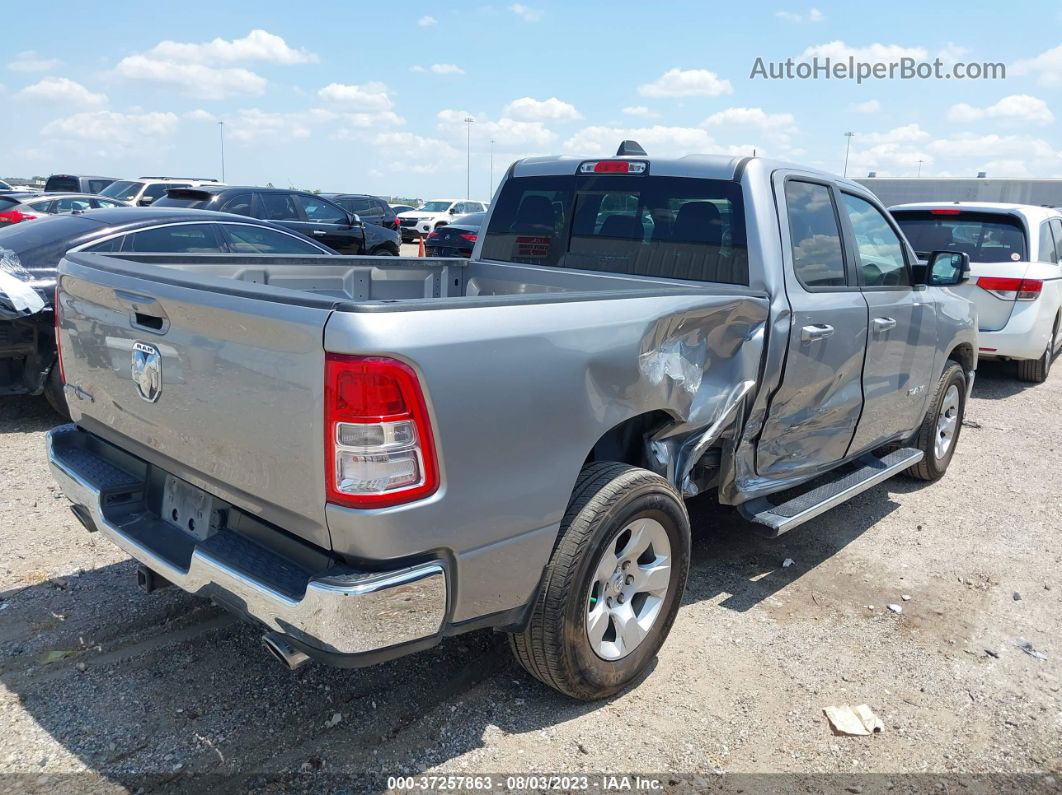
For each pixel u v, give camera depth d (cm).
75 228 627
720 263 385
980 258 895
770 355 363
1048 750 303
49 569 394
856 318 421
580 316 272
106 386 302
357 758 275
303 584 237
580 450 273
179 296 255
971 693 336
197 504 282
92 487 301
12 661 320
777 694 326
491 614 261
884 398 475
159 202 1200
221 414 249
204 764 268
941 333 527
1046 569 460
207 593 257
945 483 605
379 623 227
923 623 392
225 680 314
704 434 339
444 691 314
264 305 232
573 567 276
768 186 385
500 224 489
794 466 414
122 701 298
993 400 880
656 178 414
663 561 321
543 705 309
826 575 439
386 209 2364
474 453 239
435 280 479
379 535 223
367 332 216
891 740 302
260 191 1250
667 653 352
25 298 567
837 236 427
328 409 219
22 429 614
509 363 246
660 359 305
